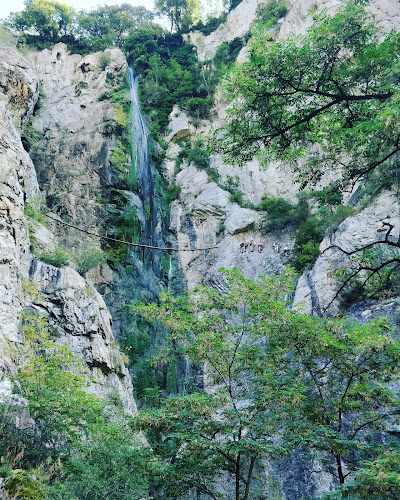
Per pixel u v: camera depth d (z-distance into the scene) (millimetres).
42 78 50781
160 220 45844
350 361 11906
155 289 38625
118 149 41375
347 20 11219
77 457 12383
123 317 31656
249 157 12133
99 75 49656
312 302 28656
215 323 12664
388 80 11117
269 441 10414
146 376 28688
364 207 31078
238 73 11531
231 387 12508
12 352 15500
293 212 41156
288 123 11680
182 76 59750
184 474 11148
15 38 55906
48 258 22266
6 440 11570
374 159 11781
